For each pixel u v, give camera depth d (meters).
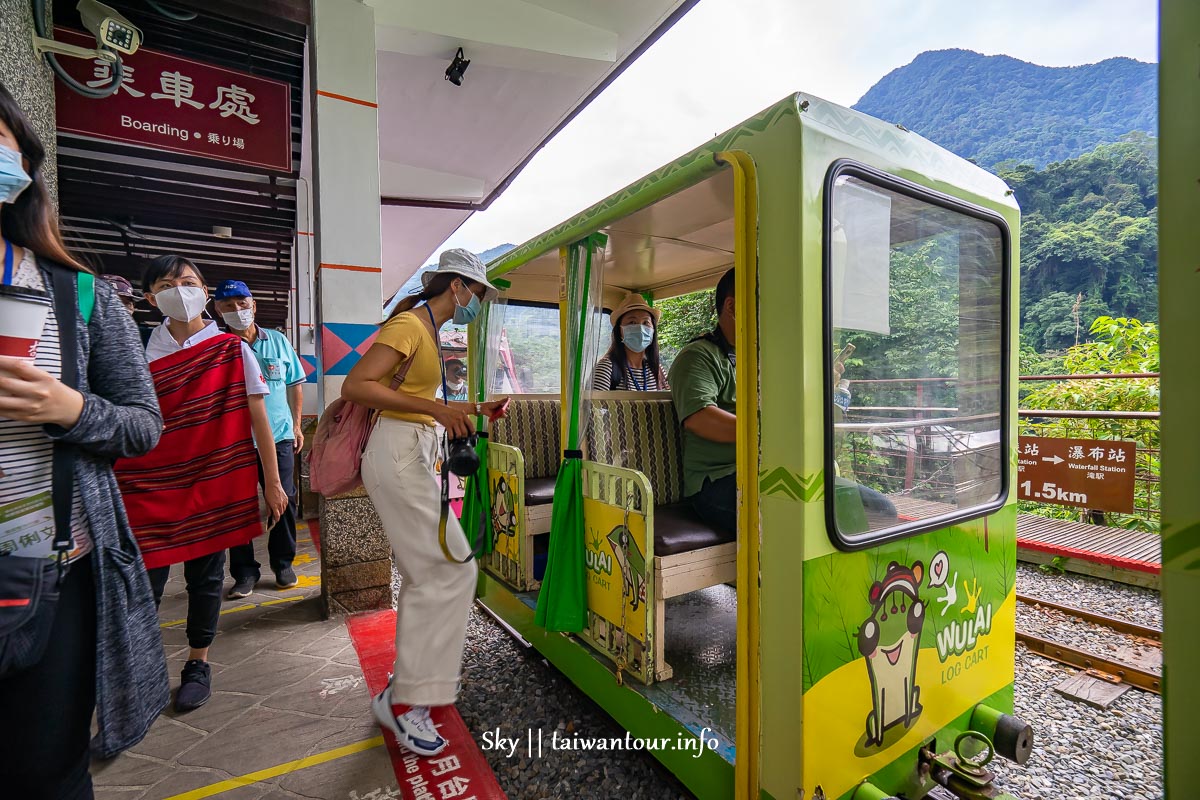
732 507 2.15
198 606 2.33
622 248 2.59
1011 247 1.95
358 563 3.21
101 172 4.25
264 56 3.80
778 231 1.41
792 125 1.38
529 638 2.68
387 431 1.90
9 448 0.95
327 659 2.69
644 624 1.98
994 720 1.80
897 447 1.66
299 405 4.06
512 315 3.63
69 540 1.01
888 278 1.63
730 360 2.40
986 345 1.92
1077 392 5.25
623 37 4.69
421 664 1.95
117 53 2.84
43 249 1.04
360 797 1.82
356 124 3.28
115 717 1.14
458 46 4.27
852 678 1.49
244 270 7.15
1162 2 0.74
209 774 1.91
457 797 1.82
